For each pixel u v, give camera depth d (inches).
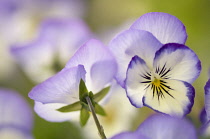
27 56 12.7
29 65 12.8
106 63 8.9
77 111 9.3
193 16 16.8
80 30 12.5
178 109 8.6
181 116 8.6
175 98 8.7
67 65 8.7
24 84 14.9
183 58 8.7
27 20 15.5
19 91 14.8
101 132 8.6
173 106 8.6
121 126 12.2
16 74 15.2
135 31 8.7
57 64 12.6
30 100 14.3
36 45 12.4
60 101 8.9
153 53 8.7
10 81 15.1
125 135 7.8
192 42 15.8
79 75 8.7
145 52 8.7
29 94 8.6
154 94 8.7
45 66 12.6
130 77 8.6
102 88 9.2
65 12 16.5
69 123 12.4
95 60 8.8
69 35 12.4
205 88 8.4
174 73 8.7
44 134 12.3
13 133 11.6
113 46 8.8
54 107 9.1
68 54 12.6
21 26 15.3
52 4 16.3
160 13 8.7
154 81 8.8
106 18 18.1
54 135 12.3
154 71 8.7
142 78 8.7
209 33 16.1
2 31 15.2
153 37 8.7
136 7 18.1
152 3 17.7
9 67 15.2
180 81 8.7
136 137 7.8
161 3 17.5
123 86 8.9
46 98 8.8
